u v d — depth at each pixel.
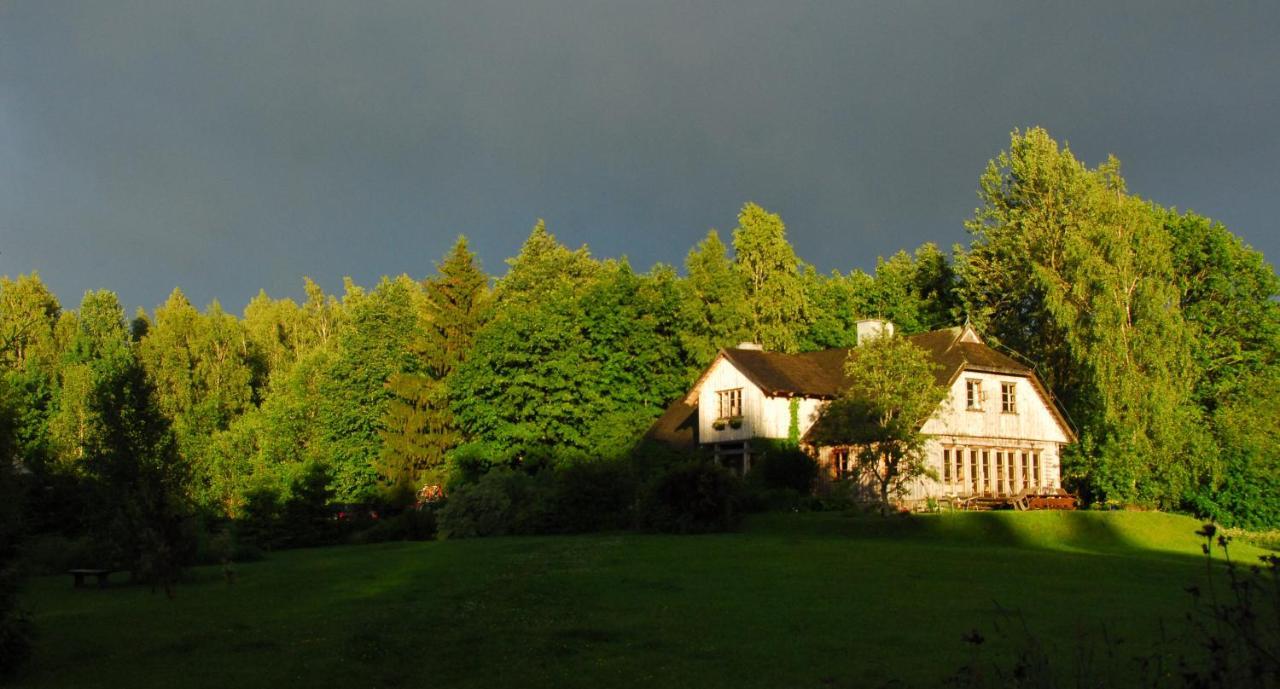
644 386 64.19
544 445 59.25
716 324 68.31
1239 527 53.69
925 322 82.81
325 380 66.62
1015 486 53.59
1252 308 61.91
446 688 14.84
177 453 31.64
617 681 15.01
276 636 18.64
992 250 72.38
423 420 65.06
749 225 76.25
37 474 46.56
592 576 25.83
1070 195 67.31
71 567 37.22
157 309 101.06
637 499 42.19
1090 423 57.56
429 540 46.41
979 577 25.47
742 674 15.22
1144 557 32.16
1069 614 19.89
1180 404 54.41
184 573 28.77
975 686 12.04
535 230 89.25
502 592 23.45
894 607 20.78
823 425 41.56
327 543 50.91
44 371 80.69
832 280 83.56
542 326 60.69
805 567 27.28
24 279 90.94
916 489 48.78
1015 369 54.00
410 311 70.94
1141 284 54.62
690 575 25.83
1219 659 9.15
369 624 19.59
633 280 64.31
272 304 111.69
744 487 42.97
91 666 16.38
